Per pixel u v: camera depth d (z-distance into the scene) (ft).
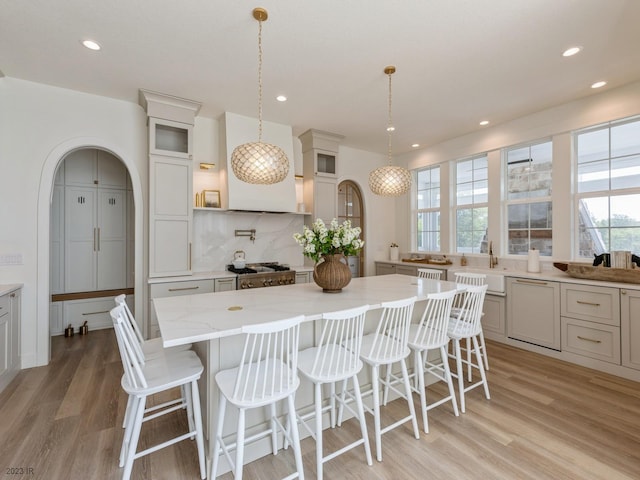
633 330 9.10
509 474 5.54
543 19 7.09
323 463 5.85
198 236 13.06
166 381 5.21
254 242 14.43
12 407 7.63
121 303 6.01
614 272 9.78
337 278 8.14
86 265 14.19
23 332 9.81
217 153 13.35
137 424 4.95
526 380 9.21
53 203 13.52
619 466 5.74
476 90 10.62
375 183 9.55
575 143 11.89
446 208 16.53
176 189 11.48
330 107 12.04
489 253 14.37
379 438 5.93
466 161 15.89
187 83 10.11
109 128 11.09
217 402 5.70
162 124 11.12
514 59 8.74
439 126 14.15
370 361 6.14
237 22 7.19
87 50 8.27
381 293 8.30
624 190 10.73
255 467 5.80
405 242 18.93
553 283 10.90
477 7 6.71
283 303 7.11
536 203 13.10
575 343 10.37
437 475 5.53
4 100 9.64
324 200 15.14
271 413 6.03
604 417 7.29
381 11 6.84
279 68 9.21
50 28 7.36
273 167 7.28
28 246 9.91
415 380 8.14
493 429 6.86
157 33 7.57
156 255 11.12
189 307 6.71
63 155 10.43
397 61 8.84
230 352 5.93
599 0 6.46
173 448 6.23
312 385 6.83
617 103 10.42
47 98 10.16
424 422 6.77
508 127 13.55
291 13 6.89
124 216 14.98
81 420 7.11
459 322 8.66
